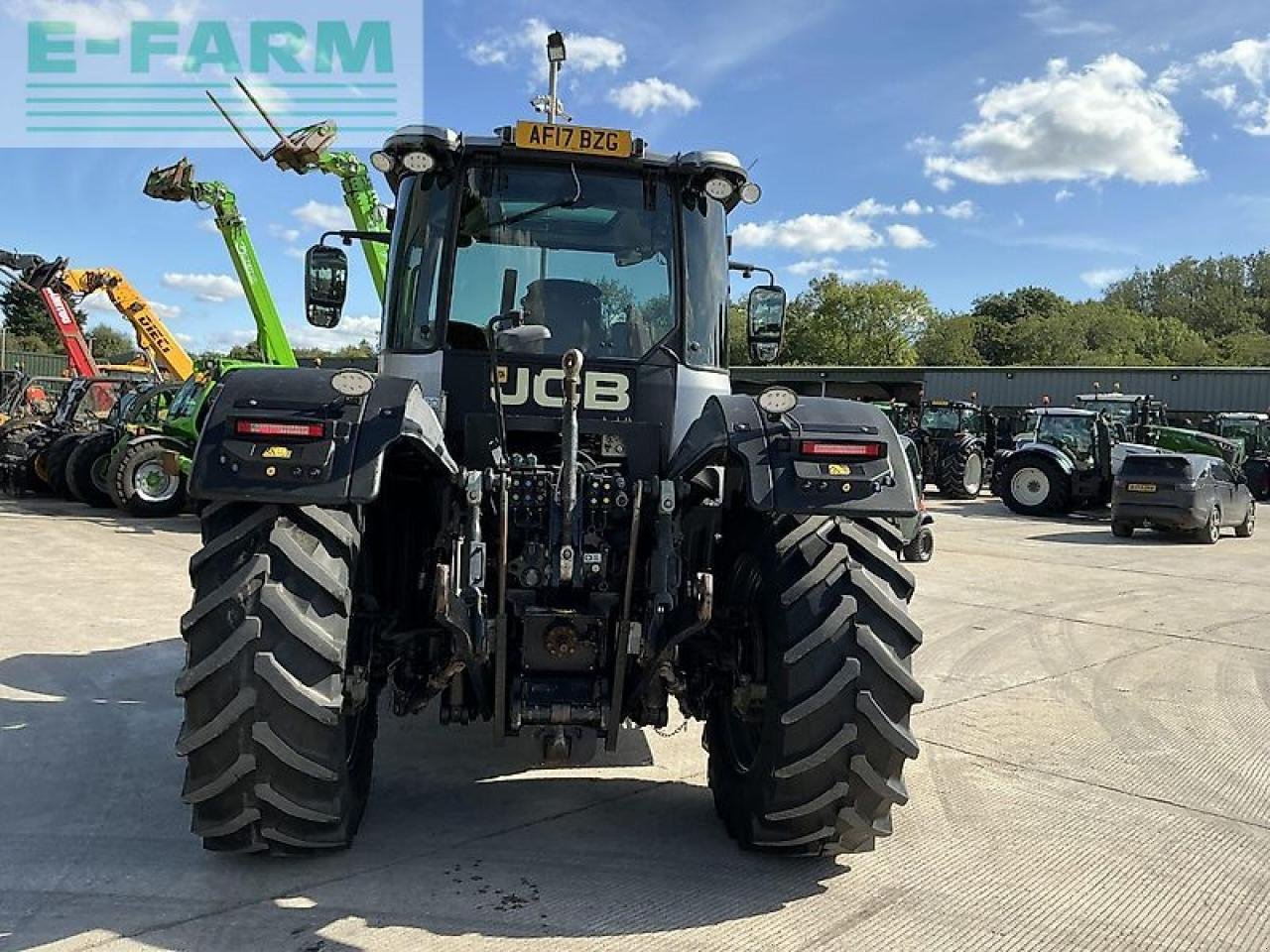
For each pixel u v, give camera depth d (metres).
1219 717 5.66
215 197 15.45
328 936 2.86
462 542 3.21
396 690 3.64
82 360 19.94
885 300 67.44
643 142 3.99
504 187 3.99
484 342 3.89
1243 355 70.50
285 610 2.94
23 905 2.99
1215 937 3.14
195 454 2.97
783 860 3.53
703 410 3.67
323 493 2.92
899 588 3.32
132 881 3.17
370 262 9.55
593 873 3.35
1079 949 3.03
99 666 5.87
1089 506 19.30
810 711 3.10
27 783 4.04
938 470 22.50
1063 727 5.39
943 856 3.67
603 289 3.99
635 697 3.45
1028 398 33.75
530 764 4.45
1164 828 4.03
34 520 13.59
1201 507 15.02
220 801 3.06
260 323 15.95
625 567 3.43
